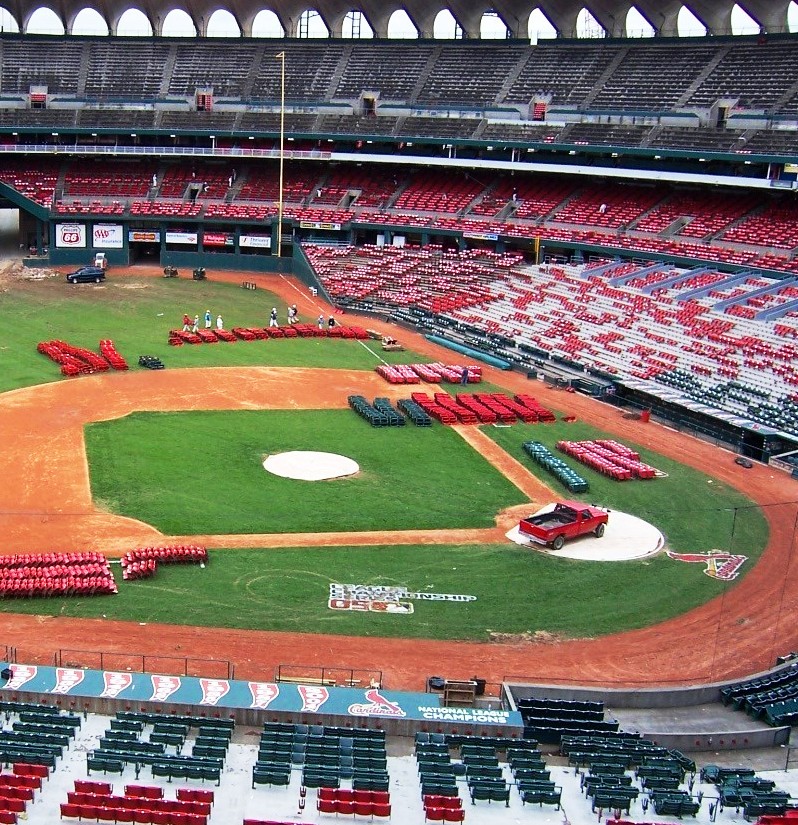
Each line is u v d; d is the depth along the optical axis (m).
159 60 128.00
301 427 62.88
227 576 42.34
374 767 29.19
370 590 41.88
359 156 118.25
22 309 89.75
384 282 103.00
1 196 116.06
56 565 41.56
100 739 29.45
